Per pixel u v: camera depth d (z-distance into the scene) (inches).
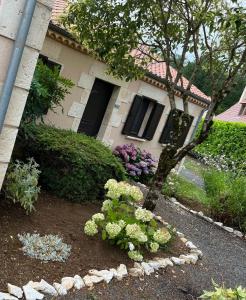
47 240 158.7
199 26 245.0
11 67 130.0
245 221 345.1
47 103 242.7
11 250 145.3
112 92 394.6
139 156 421.7
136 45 265.9
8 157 146.1
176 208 345.1
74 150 223.0
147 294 155.5
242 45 243.8
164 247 205.2
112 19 253.8
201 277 193.9
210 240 280.4
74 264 153.0
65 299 130.4
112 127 404.2
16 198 175.0
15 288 122.5
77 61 333.4
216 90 256.5
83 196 228.4
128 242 173.0
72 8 264.2
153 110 451.8
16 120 142.5
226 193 361.1
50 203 209.0
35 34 136.9
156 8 255.6
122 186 189.6
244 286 207.2
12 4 126.7
